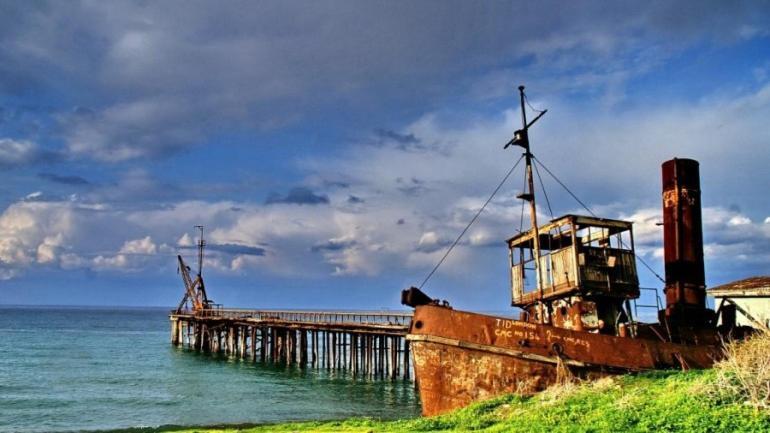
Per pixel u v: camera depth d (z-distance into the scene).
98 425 25.02
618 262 19.59
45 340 81.00
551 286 20.00
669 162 21.41
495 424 14.61
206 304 64.19
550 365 17.20
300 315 46.47
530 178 20.34
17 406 29.69
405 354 38.16
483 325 17.84
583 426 12.55
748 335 19.31
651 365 17.55
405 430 15.06
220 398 31.80
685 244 20.69
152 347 68.06
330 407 28.89
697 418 11.83
